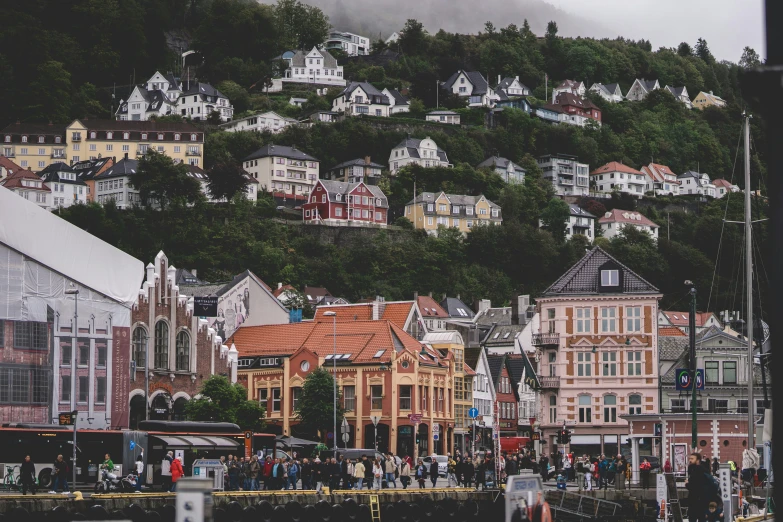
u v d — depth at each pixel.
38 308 111.94
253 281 171.62
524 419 195.38
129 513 68.94
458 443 165.62
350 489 87.75
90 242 116.94
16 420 109.25
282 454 115.38
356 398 148.00
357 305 172.75
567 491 91.00
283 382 150.38
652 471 101.69
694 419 84.56
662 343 151.38
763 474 86.75
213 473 78.31
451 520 85.38
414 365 148.00
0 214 109.38
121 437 90.69
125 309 120.25
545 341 148.75
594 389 146.62
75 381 115.06
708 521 50.31
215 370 135.50
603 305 147.25
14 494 70.75
